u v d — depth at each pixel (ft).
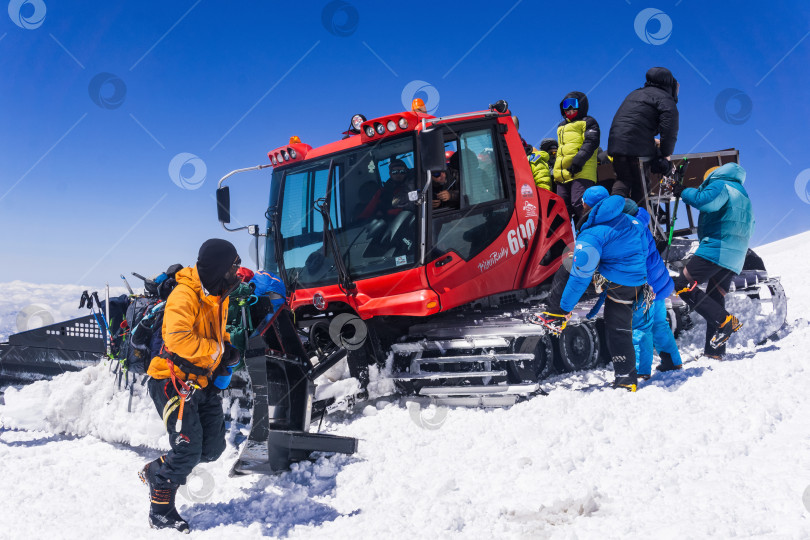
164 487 10.40
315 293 17.69
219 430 11.34
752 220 19.88
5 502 11.96
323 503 11.34
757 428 12.37
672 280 18.66
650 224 21.59
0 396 21.13
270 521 10.73
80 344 20.27
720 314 19.16
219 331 10.76
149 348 16.01
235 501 11.76
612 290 16.16
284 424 13.28
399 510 10.48
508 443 13.12
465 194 17.40
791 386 14.89
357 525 10.07
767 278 23.61
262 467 12.30
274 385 13.24
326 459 13.23
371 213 17.28
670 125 20.53
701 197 19.57
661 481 10.38
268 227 19.43
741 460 11.03
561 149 21.58
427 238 16.38
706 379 16.08
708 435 12.30
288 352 13.69
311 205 18.40
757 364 17.22
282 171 19.16
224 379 11.20
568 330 20.21
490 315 17.53
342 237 17.53
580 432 13.09
